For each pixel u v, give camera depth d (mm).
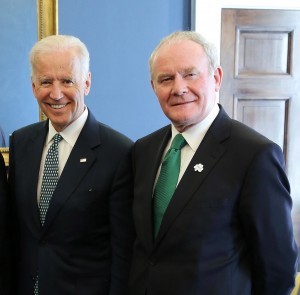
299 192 2479
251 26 2273
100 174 1343
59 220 1314
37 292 1336
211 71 1139
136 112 2166
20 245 1407
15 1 1918
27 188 1373
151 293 1121
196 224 1062
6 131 1977
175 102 1124
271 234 1057
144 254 1190
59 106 1312
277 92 2363
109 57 2104
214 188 1074
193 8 2148
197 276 1048
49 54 1275
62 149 1398
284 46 2332
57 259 1317
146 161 1299
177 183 1154
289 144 2426
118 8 2078
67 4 2021
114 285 1335
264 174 1045
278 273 1092
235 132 1137
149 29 2119
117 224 1348
